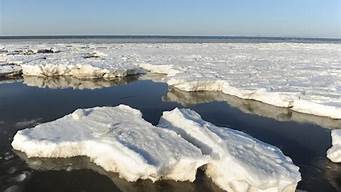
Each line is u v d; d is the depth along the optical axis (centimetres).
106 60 2966
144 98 1792
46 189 821
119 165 888
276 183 761
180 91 1970
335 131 1134
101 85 2166
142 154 862
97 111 1198
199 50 4756
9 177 873
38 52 4062
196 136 988
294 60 3216
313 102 1525
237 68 2545
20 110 1489
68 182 857
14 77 2355
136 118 1135
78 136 1004
